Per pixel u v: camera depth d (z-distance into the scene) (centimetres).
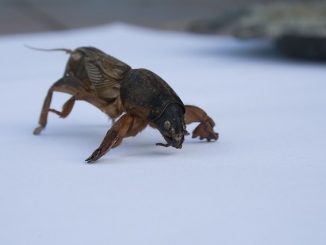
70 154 24
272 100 32
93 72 25
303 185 22
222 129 27
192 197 21
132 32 63
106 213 20
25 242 19
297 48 44
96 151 23
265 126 28
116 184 22
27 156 24
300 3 49
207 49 53
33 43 55
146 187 21
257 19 42
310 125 28
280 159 24
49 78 39
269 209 20
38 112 31
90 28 68
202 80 38
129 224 19
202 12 80
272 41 52
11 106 32
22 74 41
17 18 72
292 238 19
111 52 49
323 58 44
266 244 19
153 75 24
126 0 86
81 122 29
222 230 19
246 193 21
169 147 25
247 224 19
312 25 42
